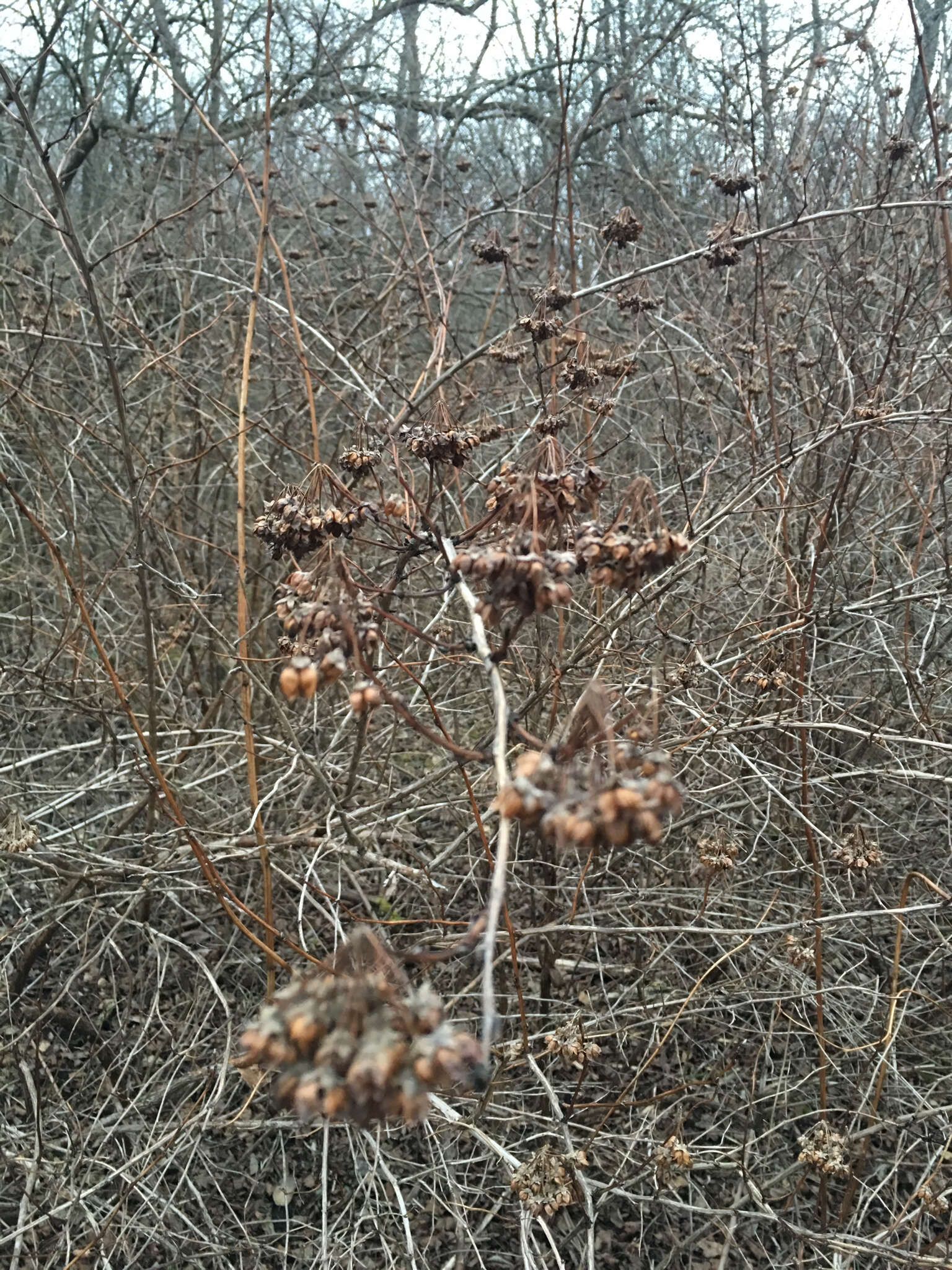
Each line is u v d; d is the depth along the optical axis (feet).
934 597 10.12
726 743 10.03
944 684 11.45
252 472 14.37
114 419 14.47
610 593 12.68
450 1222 9.06
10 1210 8.67
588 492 5.36
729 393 15.48
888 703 11.72
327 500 6.77
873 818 11.07
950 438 10.85
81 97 22.35
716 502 12.38
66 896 9.70
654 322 12.84
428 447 6.17
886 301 14.78
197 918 10.18
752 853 9.96
